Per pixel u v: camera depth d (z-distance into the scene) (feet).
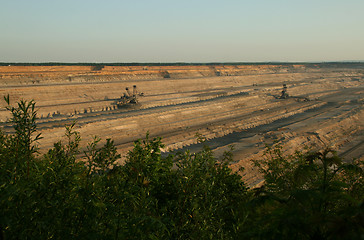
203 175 25.99
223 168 34.53
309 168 20.75
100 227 17.17
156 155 28.35
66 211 17.08
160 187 27.68
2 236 14.35
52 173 18.76
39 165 19.72
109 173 23.16
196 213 22.89
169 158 29.63
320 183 18.45
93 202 17.48
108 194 20.35
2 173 17.49
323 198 15.28
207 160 31.78
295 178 20.86
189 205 24.43
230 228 24.12
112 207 18.45
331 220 12.59
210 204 24.91
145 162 27.20
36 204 16.52
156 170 27.53
